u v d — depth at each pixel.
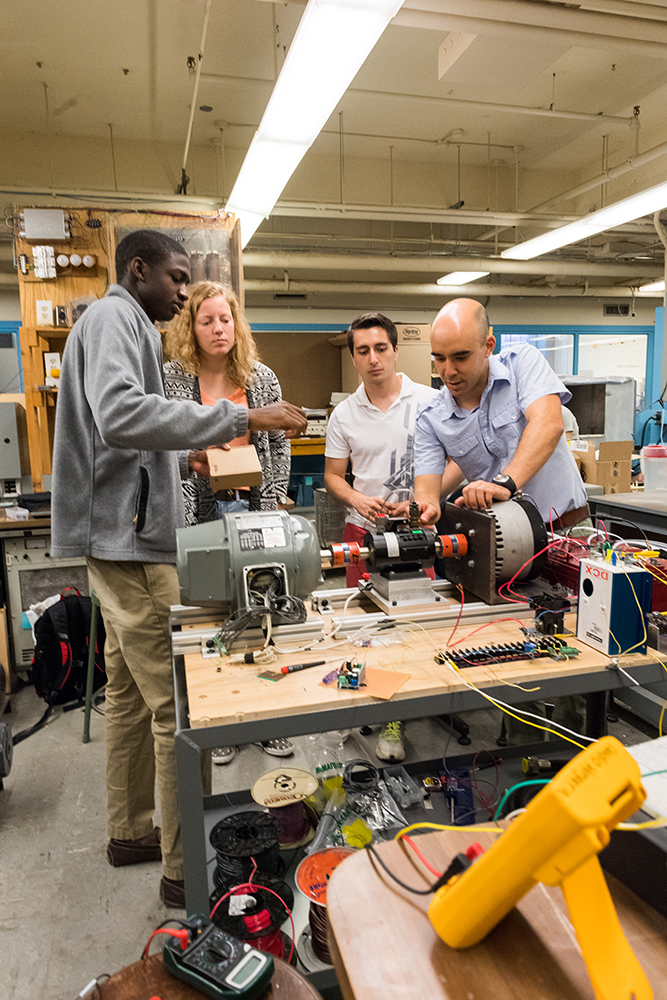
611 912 0.47
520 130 5.55
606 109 5.18
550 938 0.52
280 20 3.85
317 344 5.65
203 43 3.45
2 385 5.68
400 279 7.24
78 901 1.71
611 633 1.24
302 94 2.49
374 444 2.46
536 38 3.12
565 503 1.89
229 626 1.33
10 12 3.72
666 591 1.43
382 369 2.37
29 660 3.21
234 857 1.33
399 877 0.60
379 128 5.45
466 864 0.55
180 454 1.83
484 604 1.49
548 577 1.62
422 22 2.94
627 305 8.20
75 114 4.98
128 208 3.37
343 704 1.08
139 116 5.04
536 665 1.21
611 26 2.92
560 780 0.45
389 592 1.46
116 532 1.54
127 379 1.38
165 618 1.59
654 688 1.26
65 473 1.52
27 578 3.21
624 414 4.93
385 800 1.62
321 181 6.06
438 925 0.51
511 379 1.88
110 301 1.49
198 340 2.02
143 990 0.78
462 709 1.14
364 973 0.49
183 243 3.38
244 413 1.41
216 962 0.78
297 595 1.42
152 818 1.87
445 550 1.51
